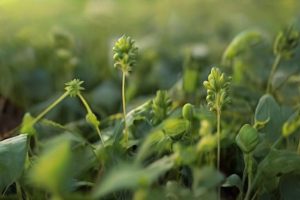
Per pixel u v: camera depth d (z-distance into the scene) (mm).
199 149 260
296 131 332
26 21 743
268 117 320
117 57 302
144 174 231
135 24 854
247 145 292
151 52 647
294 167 292
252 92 417
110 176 231
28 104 520
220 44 698
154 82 548
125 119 313
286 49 401
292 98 423
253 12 820
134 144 314
